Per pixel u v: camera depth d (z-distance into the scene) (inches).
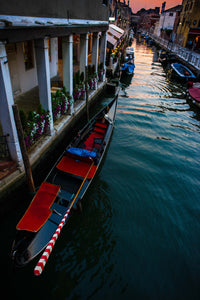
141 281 187.6
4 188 205.8
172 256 211.8
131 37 2659.9
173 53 1280.8
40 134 275.3
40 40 241.6
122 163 341.1
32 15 216.2
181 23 1524.4
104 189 283.3
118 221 241.8
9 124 202.7
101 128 384.8
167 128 478.3
